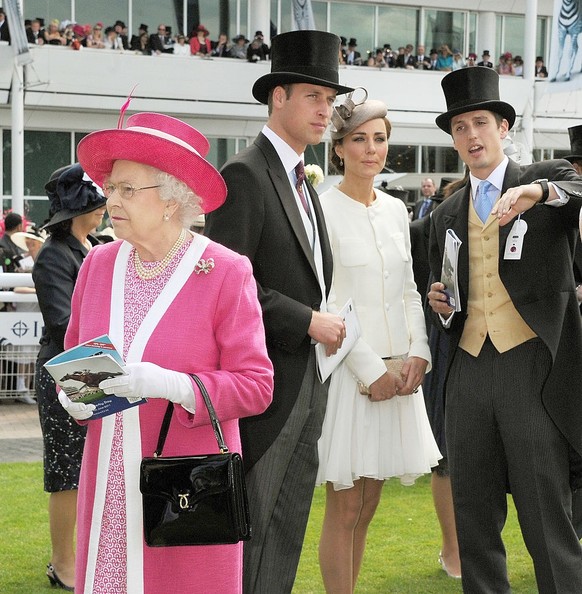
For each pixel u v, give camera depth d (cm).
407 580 489
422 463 435
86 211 457
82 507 283
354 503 421
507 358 398
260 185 358
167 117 290
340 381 419
